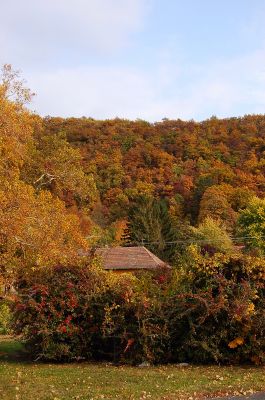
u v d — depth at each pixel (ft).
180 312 37.06
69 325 37.99
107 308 37.55
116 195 202.28
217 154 249.14
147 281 41.63
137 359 36.83
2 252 59.11
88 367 35.32
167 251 142.82
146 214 153.28
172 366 35.53
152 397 25.35
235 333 36.11
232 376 30.96
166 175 222.89
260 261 38.11
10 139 74.02
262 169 234.79
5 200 60.03
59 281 39.17
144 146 237.25
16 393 25.71
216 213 199.82
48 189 104.37
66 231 72.02
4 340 52.19
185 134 257.96
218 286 37.35
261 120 280.10
